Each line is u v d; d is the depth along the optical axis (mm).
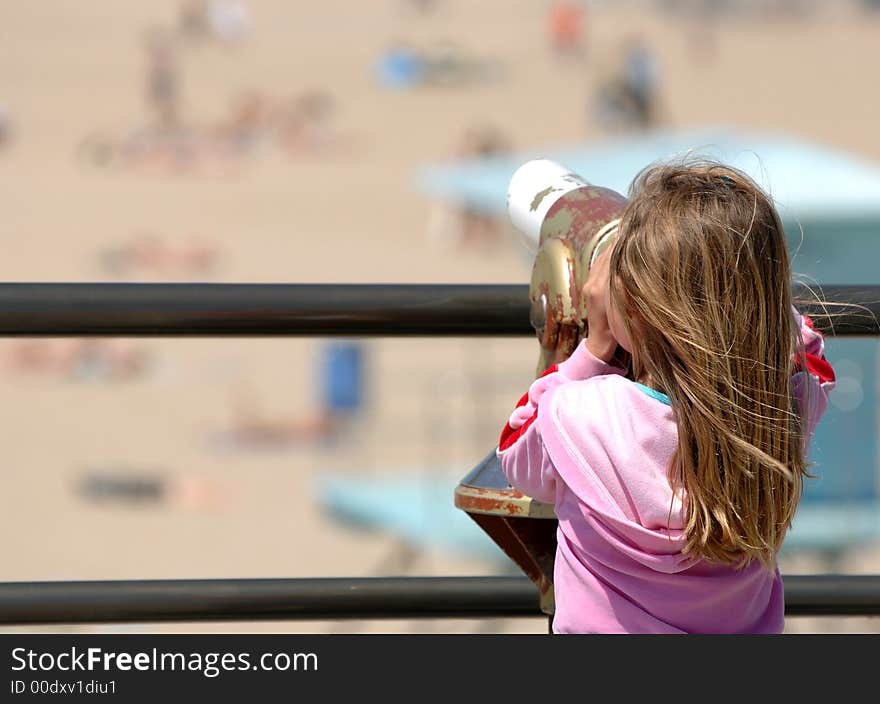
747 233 6629
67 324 7473
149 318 7531
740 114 156375
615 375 6938
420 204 119500
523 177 7660
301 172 132500
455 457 51781
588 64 183750
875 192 36594
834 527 33125
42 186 122062
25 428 65250
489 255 105000
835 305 8031
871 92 169750
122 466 59281
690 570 6898
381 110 158875
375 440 58000
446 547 36062
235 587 7738
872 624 30297
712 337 6531
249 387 71000
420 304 7738
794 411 7055
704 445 6578
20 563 47469
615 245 6789
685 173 6871
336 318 7672
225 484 56625
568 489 6984
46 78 168375
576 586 7043
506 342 71875
